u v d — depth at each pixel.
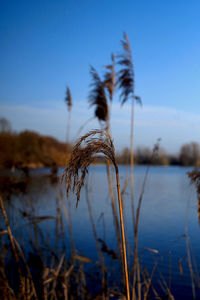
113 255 5.73
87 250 7.12
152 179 36.75
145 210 13.49
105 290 4.21
